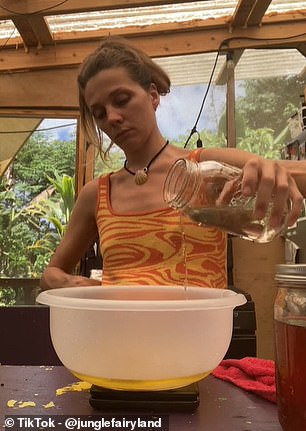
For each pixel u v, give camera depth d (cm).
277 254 271
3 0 254
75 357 62
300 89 305
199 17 302
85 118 135
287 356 53
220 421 61
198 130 304
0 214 313
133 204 116
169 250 110
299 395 51
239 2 279
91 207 128
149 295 83
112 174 126
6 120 315
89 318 60
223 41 305
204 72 309
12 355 183
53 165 317
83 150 305
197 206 76
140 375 60
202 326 61
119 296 82
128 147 117
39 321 186
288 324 53
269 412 65
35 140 318
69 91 309
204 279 108
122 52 114
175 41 307
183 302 60
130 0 254
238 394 73
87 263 245
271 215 67
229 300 64
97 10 257
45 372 86
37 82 310
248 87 307
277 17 305
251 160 66
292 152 271
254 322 205
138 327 59
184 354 60
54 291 72
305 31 305
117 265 114
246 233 76
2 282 308
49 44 304
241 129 304
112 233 115
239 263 270
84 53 305
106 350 59
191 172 76
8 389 74
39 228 312
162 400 64
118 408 64
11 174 317
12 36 302
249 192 64
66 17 284
